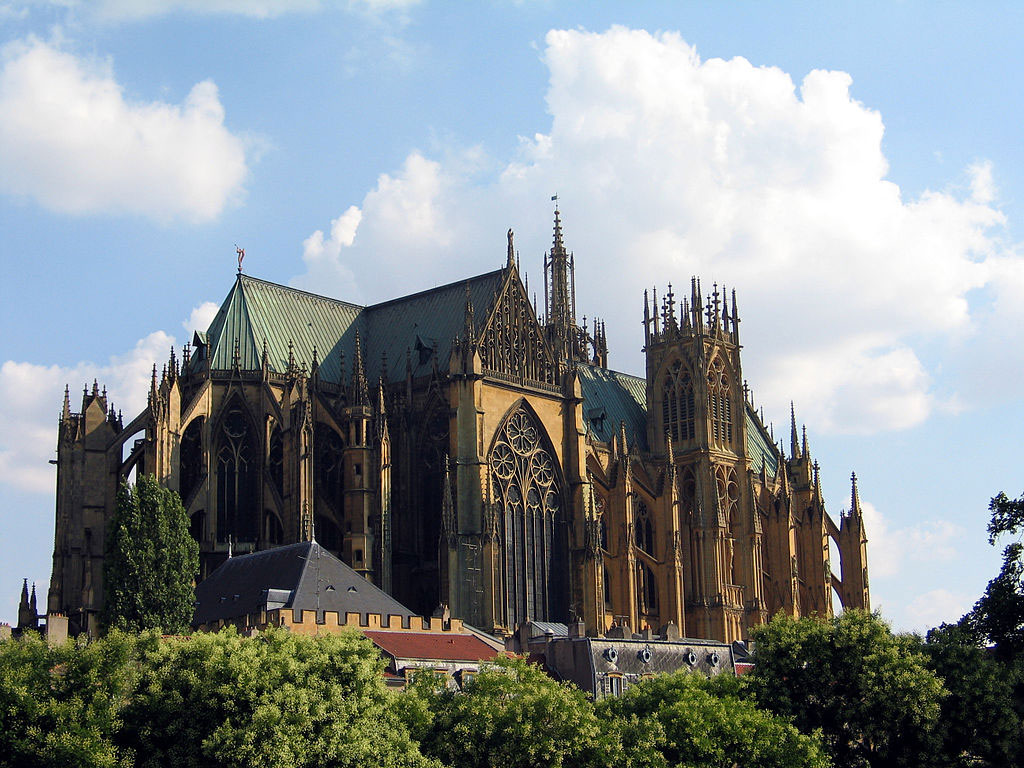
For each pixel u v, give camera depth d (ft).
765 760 490.08
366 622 636.89
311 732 426.10
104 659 433.48
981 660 545.85
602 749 472.85
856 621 545.85
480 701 479.00
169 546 645.51
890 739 531.50
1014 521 553.23
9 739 410.11
